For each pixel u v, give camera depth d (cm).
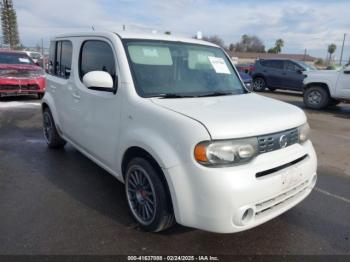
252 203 250
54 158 510
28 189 396
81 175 443
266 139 265
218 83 377
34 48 3062
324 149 627
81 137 415
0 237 293
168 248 286
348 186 445
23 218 327
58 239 293
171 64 352
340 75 1045
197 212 250
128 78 317
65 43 459
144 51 343
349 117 989
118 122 326
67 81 441
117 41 338
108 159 356
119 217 335
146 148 281
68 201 368
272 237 309
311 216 353
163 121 271
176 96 320
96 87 334
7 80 1015
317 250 291
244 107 303
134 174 317
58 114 487
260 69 1681
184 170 252
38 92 1080
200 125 248
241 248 290
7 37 5125
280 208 279
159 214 285
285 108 318
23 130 691
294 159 284
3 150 545
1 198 369
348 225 337
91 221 326
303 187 300
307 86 1154
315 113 1050
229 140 248
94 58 379
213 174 242
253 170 251
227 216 243
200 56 386
